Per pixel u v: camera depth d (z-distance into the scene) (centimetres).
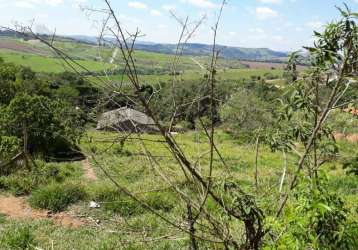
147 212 1230
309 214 382
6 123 2272
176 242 867
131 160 1583
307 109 430
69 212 1288
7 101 2941
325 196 396
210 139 395
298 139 448
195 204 421
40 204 1331
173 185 420
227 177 431
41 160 2008
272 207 439
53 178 1675
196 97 375
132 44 346
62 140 2291
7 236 980
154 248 834
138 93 357
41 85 2606
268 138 445
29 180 1551
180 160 407
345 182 1535
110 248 848
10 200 1409
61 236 1052
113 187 1428
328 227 392
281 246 388
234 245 429
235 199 413
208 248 534
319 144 446
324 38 407
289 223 393
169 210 1254
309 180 400
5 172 1681
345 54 397
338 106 405
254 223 435
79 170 1914
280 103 440
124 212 1238
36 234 1062
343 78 396
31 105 2291
